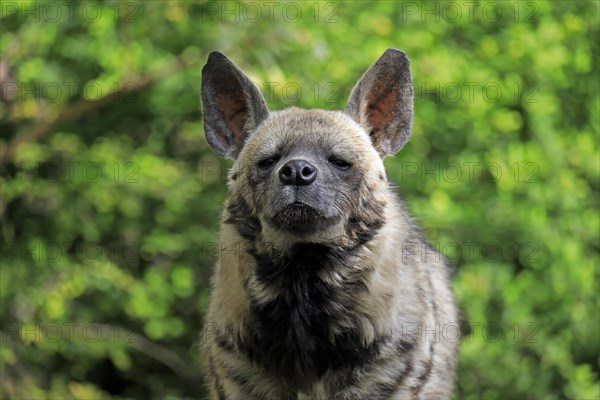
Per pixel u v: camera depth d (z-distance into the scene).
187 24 13.11
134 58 12.61
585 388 13.48
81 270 13.13
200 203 14.11
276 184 7.23
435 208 12.86
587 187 14.35
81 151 13.63
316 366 7.55
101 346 13.45
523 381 13.61
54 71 13.36
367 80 7.98
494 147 13.77
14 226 14.32
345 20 13.33
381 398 7.57
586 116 14.92
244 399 7.68
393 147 8.16
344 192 7.37
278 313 7.52
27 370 13.69
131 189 13.52
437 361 8.21
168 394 15.25
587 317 13.95
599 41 15.05
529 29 13.85
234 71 8.12
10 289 13.05
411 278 7.79
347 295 7.47
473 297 13.09
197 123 13.69
